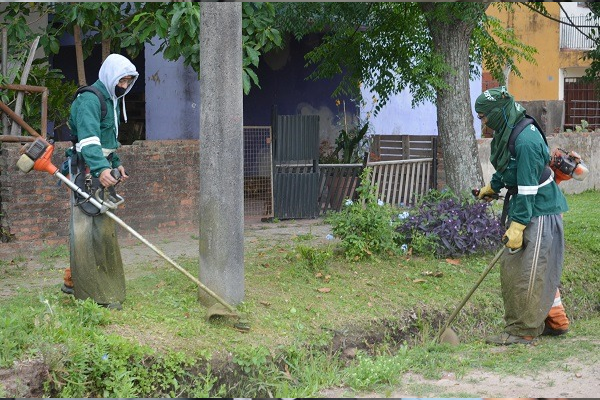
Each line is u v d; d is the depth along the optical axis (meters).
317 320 8.08
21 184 10.75
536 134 7.75
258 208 13.66
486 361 7.46
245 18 11.48
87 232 7.48
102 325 7.09
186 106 15.20
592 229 12.55
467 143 12.40
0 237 10.86
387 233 10.19
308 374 7.07
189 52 11.28
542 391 6.54
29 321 6.70
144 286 8.62
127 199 11.81
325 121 17.84
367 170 10.71
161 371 6.65
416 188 14.82
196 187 12.58
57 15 12.68
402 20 13.43
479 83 20.48
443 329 8.30
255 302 8.24
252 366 7.05
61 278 9.27
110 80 7.43
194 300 8.17
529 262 7.86
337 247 10.49
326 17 13.55
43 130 11.41
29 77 12.12
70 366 6.26
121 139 17.66
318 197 13.94
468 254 10.58
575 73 34.69
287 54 17.73
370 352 8.06
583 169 8.20
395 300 8.88
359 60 14.05
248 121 17.56
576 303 10.18
